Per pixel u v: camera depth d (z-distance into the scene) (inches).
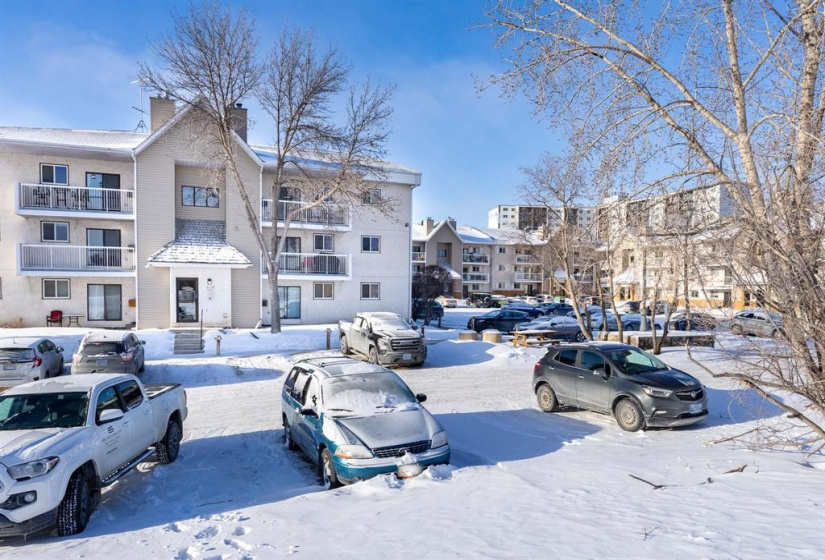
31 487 194.4
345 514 203.0
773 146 250.8
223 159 980.6
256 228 898.1
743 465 259.1
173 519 217.5
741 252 227.8
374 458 253.6
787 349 228.5
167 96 880.3
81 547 183.6
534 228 918.4
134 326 1003.3
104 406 253.8
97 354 530.3
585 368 402.6
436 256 2630.4
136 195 949.8
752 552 147.6
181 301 981.2
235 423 411.8
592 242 658.2
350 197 1038.4
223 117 866.1
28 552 181.5
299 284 1128.8
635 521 180.2
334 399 293.0
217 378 602.2
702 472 252.2
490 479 245.6
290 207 1090.7
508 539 166.4
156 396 309.4
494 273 2874.0
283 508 215.9
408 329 677.3
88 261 965.8
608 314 1197.1
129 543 185.2
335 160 1023.6
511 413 427.2
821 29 260.5
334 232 1154.0
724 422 381.1
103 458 238.2
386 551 161.8
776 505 193.3
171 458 318.3
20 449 205.8
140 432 279.4
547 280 2913.4
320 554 162.7
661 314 1290.6
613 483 235.0
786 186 233.6
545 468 267.9
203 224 1032.8
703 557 144.9
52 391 250.4
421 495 223.1
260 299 1045.8
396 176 1190.3
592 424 386.3
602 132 327.0
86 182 975.6
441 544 165.0
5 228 941.2
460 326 1298.0
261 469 301.7
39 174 949.8
